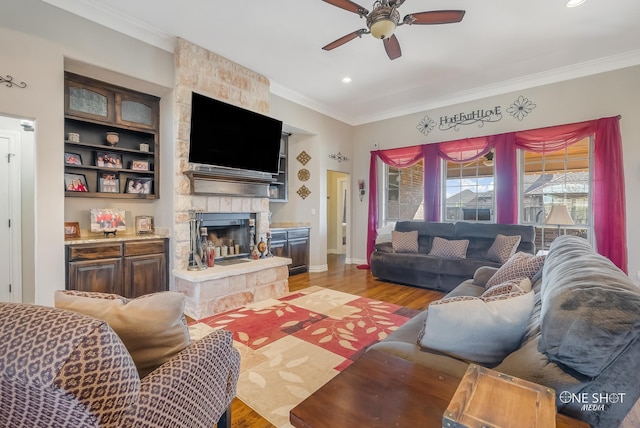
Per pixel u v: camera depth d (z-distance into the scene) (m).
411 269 4.54
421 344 1.28
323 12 2.93
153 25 3.16
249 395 1.86
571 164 4.35
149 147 3.79
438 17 2.32
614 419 0.83
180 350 1.20
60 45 2.74
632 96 3.78
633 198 3.76
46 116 2.68
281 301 3.76
